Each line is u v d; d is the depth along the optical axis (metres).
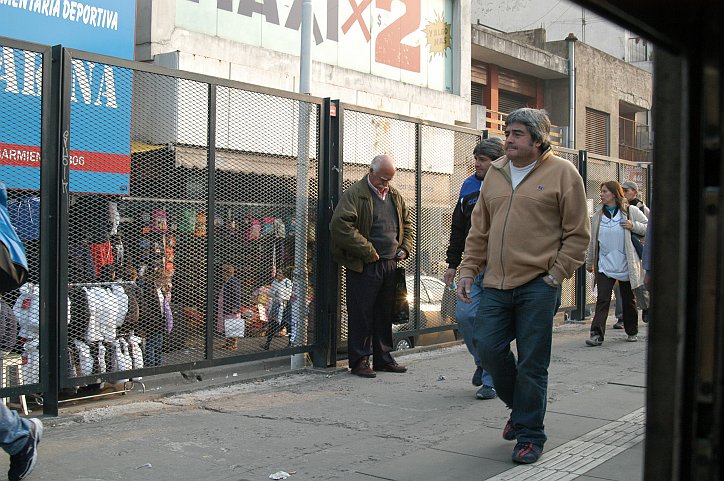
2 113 5.49
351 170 8.13
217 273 6.87
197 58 10.68
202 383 7.11
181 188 6.57
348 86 13.47
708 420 2.10
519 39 24.30
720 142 2.02
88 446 5.05
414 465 4.69
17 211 5.58
